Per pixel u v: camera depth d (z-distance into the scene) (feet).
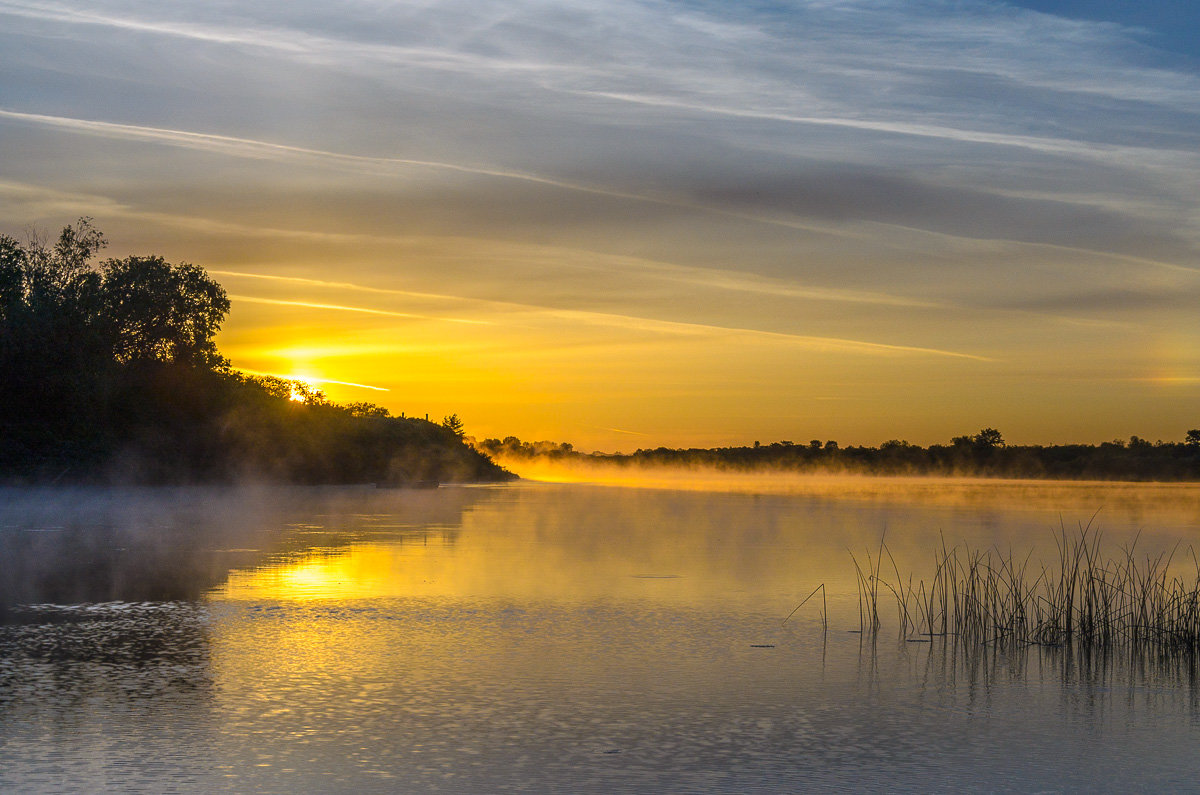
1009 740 47.88
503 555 123.75
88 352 256.11
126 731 46.80
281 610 79.92
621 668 61.16
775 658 64.95
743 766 43.39
